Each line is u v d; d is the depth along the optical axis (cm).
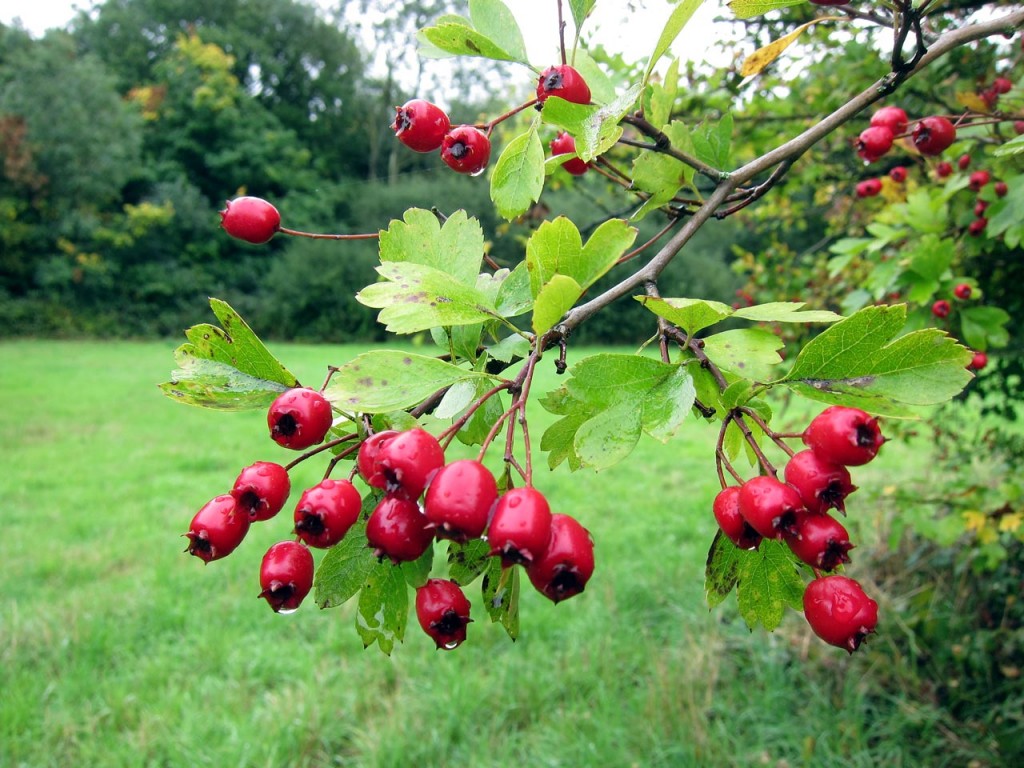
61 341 2647
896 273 272
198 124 3155
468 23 120
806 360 89
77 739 367
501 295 108
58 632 466
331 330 2875
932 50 126
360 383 87
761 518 85
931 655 411
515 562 75
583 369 89
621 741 364
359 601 96
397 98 3588
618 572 562
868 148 181
